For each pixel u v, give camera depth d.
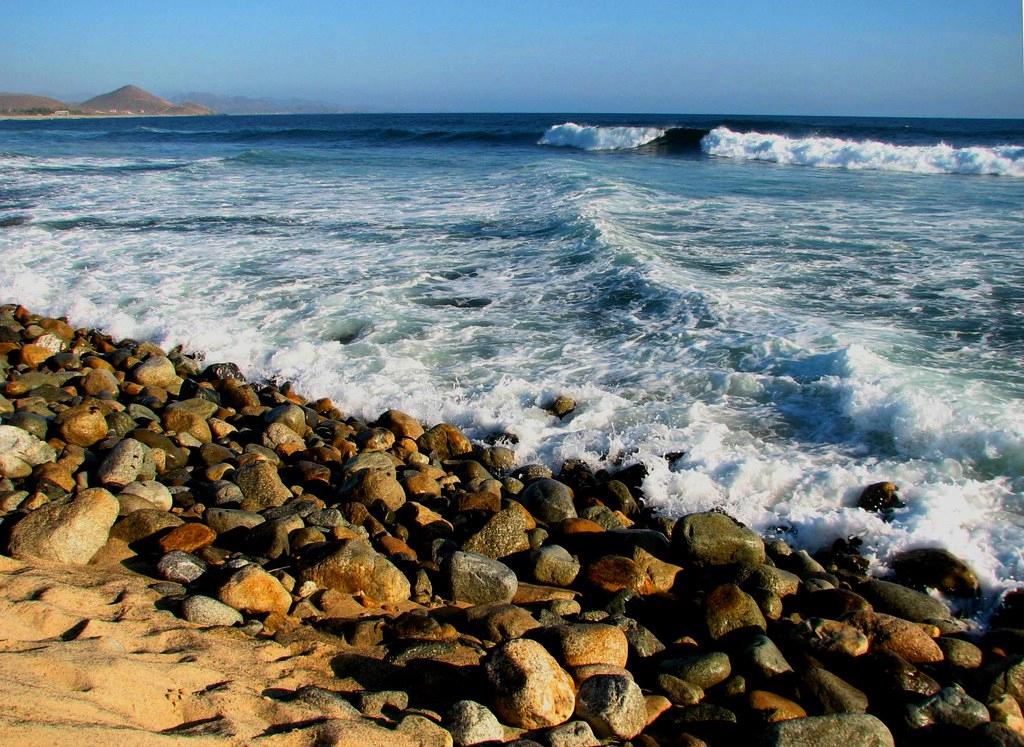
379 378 8.03
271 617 3.87
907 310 9.55
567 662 3.71
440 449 6.64
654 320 9.41
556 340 9.00
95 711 2.76
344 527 4.91
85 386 7.55
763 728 3.37
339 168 27.06
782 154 32.22
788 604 4.54
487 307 10.20
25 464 5.45
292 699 3.14
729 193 20.09
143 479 5.56
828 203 18.28
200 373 8.37
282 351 8.62
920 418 6.34
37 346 8.47
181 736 2.75
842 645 3.94
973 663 3.99
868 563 5.11
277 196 19.53
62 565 4.20
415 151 36.22
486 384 7.88
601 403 7.25
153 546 4.55
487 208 17.20
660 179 23.53
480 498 5.45
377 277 11.54
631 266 11.44
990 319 9.18
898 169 28.47
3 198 18.67
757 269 11.55
